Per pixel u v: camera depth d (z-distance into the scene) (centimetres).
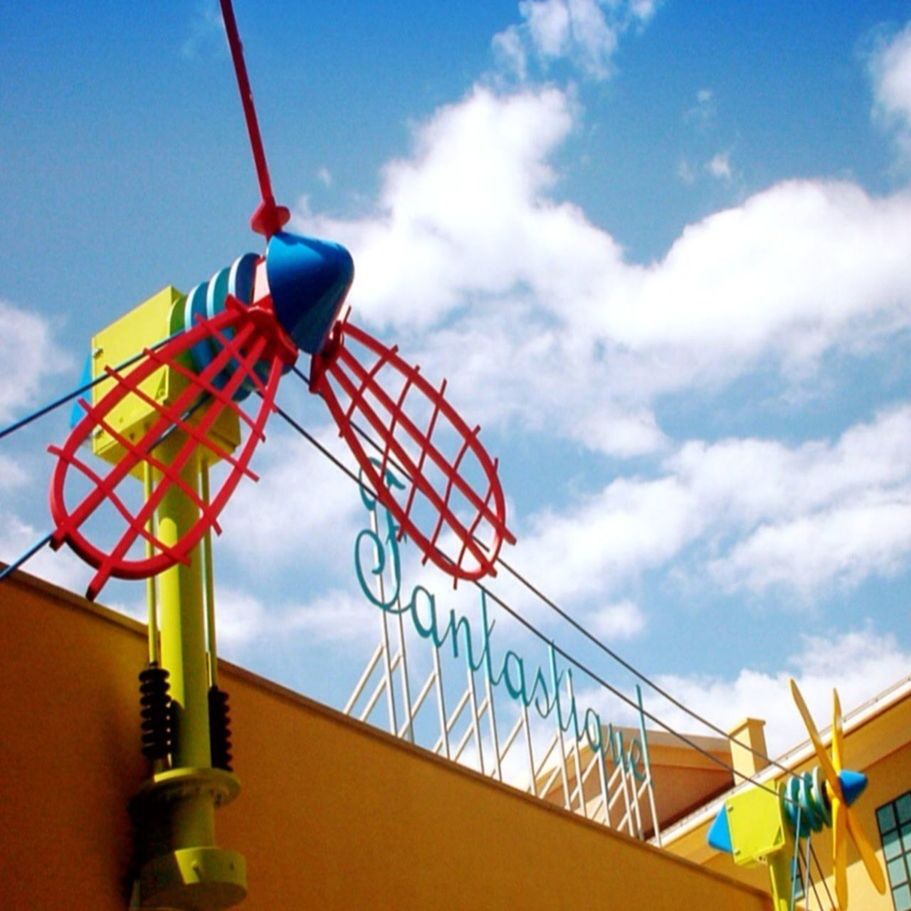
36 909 876
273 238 1069
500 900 1264
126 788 959
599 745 1584
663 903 1502
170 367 1023
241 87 1004
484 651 1446
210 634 1017
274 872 1052
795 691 1728
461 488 1223
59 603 974
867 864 1717
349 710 1308
